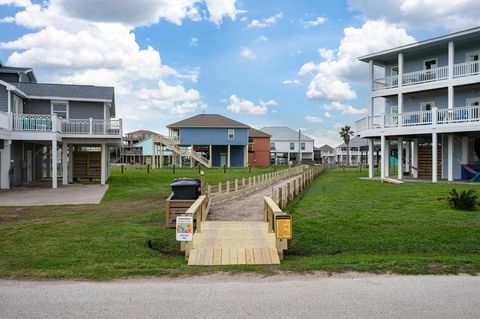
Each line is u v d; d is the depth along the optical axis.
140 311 5.35
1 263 7.72
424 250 8.98
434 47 27.67
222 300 5.77
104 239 9.62
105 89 30.06
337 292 6.09
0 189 22.41
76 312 5.32
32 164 29.58
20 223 11.77
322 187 22.91
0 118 21.34
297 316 5.16
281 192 13.83
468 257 8.20
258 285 6.49
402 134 26.91
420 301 5.68
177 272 7.26
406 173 34.62
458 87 27.39
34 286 6.45
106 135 25.80
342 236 10.13
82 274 7.09
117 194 19.97
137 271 7.27
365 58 30.61
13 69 29.86
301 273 7.16
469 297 5.84
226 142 58.72
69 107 27.98
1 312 5.32
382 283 6.52
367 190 20.56
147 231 10.75
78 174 28.66
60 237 9.83
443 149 28.77
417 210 13.55
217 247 8.76
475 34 24.70
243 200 18.31
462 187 20.62
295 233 10.45
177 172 40.06
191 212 8.88
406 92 28.36
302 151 87.56
